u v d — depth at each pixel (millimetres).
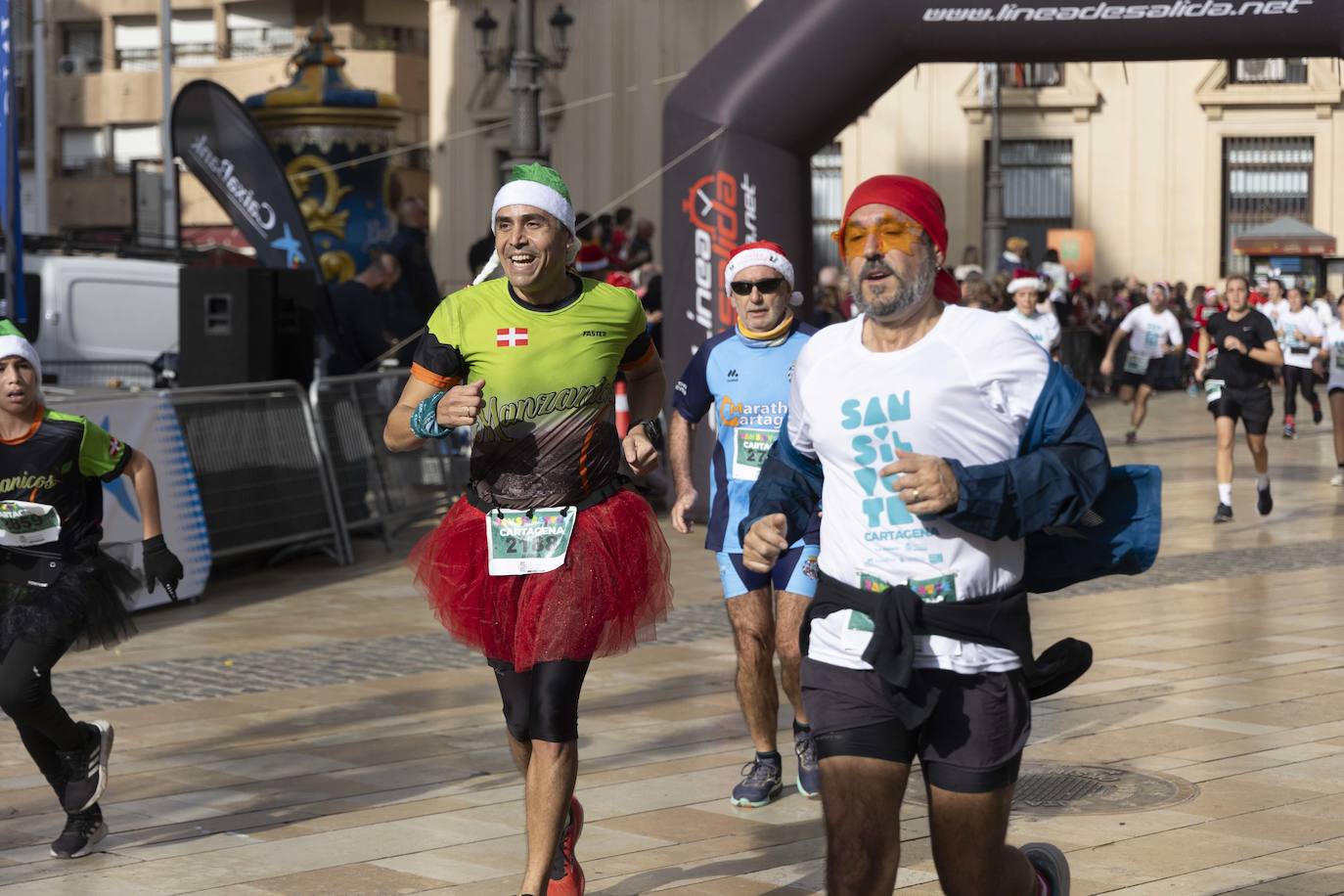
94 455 5496
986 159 31922
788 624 5852
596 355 4570
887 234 3613
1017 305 16672
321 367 15273
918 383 3637
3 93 10828
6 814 5891
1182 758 6480
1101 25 12203
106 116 46594
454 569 4602
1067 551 3777
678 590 10930
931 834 3699
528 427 4543
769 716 5961
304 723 7258
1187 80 31672
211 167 15438
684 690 7859
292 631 9625
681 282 13016
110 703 7676
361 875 5145
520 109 15219
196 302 12039
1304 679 7902
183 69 45781
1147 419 24578
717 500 6148
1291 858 5242
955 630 3609
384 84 41250
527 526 4523
